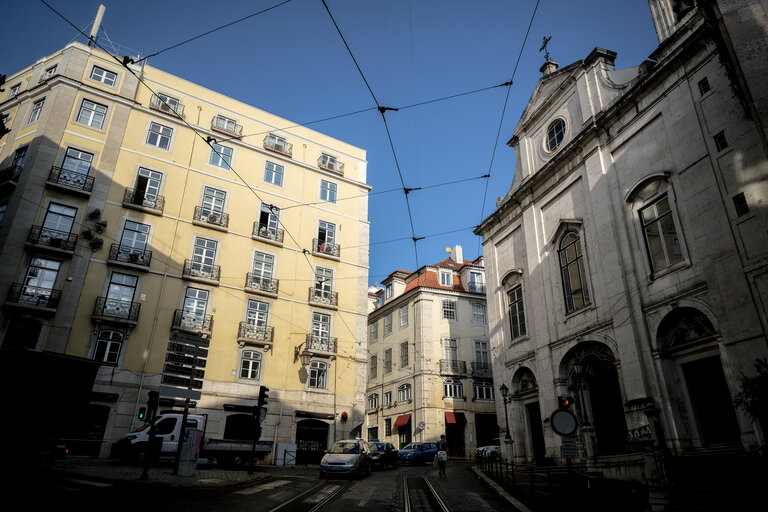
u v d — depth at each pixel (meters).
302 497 10.62
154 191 23.23
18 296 18.78
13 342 18.38
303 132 29.05
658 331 13.91
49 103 21.86
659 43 15.49
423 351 33.03
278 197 26.73
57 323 19.17
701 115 13.36
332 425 24.58
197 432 13.04
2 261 18.81
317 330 25.78
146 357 20.66
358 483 14.23
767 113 9.05
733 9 9.93
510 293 22.39
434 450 27.03
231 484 11.61
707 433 12.62
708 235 12.64
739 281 11.62
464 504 10.30
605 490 11.01
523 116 22.97
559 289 18.66
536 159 21.84
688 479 9.77
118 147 22.72
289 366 24.20
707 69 13.38
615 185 16.34
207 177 24.78
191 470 12.65
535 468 16.84
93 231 21.03
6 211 19.91
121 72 23.83
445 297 35.12
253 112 27.39
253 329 23.52
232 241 24.50
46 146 21.00
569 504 9.85
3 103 23.59
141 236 22.22
